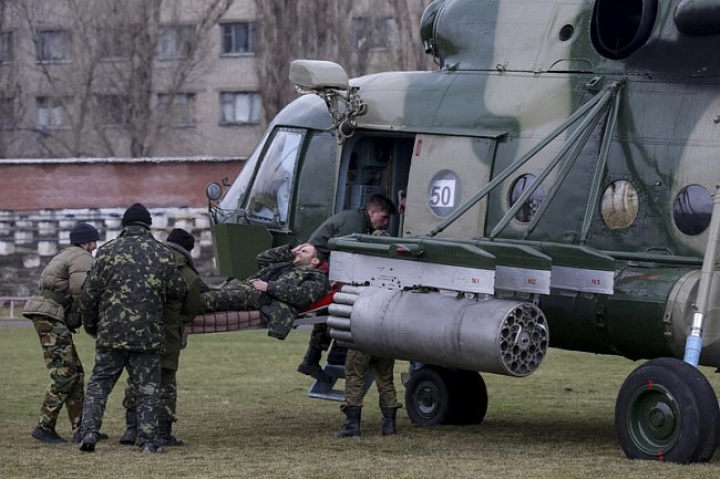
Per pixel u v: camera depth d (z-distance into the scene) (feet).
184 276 47.62
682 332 44.52
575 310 47.47
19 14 207.82
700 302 43.19
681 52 48.39
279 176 58.54
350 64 170.19
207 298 48.42
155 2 194.80
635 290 45.83
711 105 46.96
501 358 43.62
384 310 47.03
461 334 44.45
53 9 206.90
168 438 47.93
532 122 51.29
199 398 64.54
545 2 53.11
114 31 195.72
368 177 56.90
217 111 211.41
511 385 71.72
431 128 53.72
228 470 41.65
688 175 46.80
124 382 71.10
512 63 52.95
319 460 43.93
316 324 53.36
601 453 45.75
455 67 54.95
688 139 47.11
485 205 51.72
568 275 45.75
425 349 45.80
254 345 98.58
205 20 200.64
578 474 40.29
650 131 48.11
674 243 46.83
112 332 45.06
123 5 194.80
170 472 41.37
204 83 211.20
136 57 194.90
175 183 148.15
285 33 170.30
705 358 45.44
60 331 49.39
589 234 48.85
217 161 147.13
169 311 47.50
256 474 40.83
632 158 48.26
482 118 52.54
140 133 194.59
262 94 171.73
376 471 41.27
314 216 56.70
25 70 207.62
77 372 50.31
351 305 48.34
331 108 55.42
